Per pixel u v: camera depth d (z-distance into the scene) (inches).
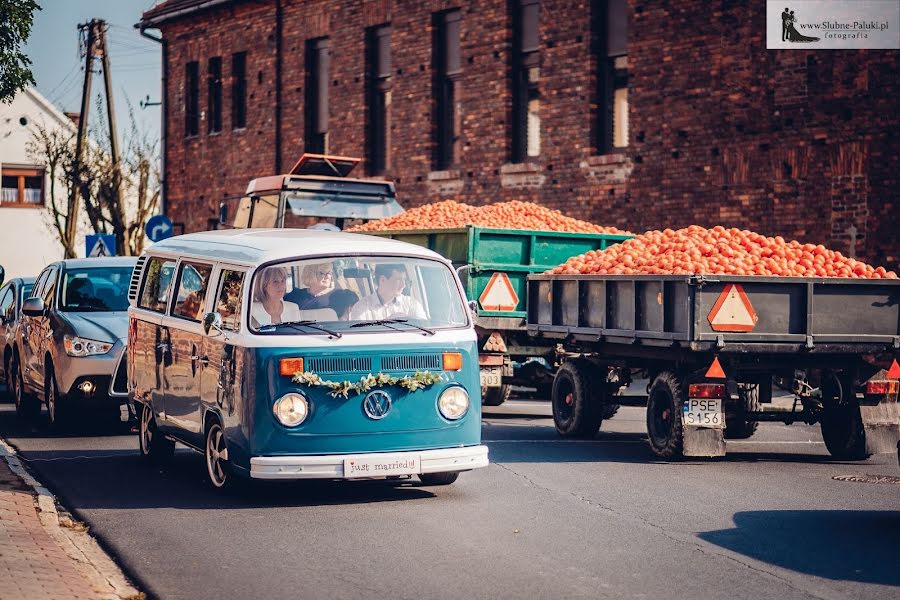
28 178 2504.9
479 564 335.6
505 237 741.9
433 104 1259.2
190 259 489.7
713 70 977.5
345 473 418.0
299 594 306.7
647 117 1032.8
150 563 343.3
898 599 297.3
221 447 451.5
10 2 738.2
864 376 546.9
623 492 453.4
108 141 1926.7
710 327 515.2
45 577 309.6
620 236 771.4
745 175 955.3
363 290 438.0
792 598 298.7
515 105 1182.3
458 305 449.1
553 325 633.0
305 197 981.2
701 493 451.2
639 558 341.7
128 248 1828.2
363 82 1341.0
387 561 340.5
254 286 429.1
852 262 554.9
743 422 566.3
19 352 725.3
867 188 878.4
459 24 1242.6
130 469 520.4
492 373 738.8
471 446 439.2
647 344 547.2
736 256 549.3
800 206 918.4
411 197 1278.3
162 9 1644.9
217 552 355.9
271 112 1470.2
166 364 498.0
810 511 414.6
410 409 427.8
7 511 401.7
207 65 1590.8
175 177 1663.4
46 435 642.8
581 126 1098.7
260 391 417.4
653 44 1027.3
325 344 421.1
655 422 555.5
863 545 358.6
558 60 1120.2
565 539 367.9
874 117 875.4
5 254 2482.8
